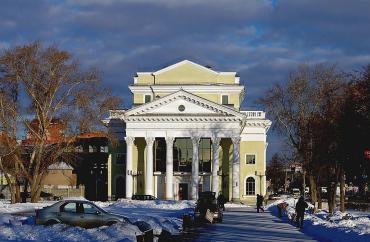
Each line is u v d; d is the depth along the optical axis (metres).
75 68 74.50
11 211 50.25
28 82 68.06
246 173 98.31
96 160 104.00
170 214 52.75
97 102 70.88
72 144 74.00
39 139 69.38
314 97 72.75
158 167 96.12
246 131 98.75
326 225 41.12
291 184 167.25
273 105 74.94
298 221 42.78
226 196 95.88
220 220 47.41
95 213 30.97
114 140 76.94
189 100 91.75
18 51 67.62
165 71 101.69
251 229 39.88
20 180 83.50
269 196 114.81
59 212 30.92
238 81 101.25
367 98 33.84
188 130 91.75
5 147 67.81
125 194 96.25
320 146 59.06
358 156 38.69
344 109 40.19
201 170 96.19
